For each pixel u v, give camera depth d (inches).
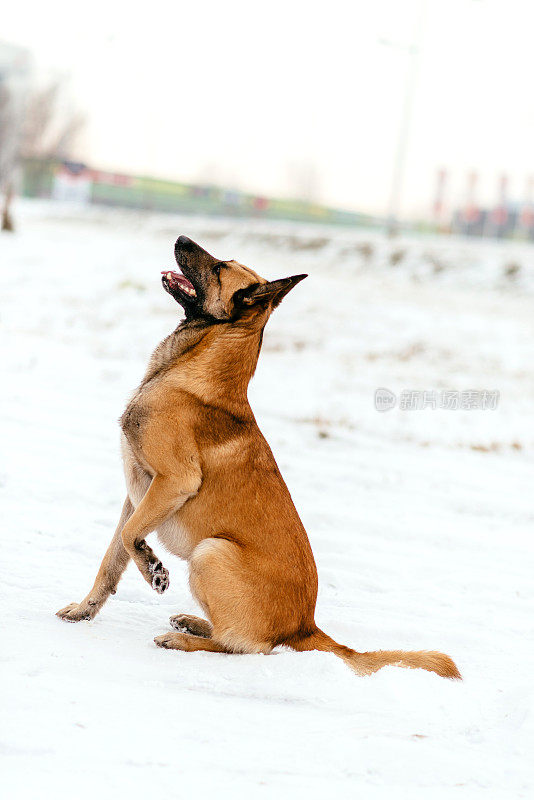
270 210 5679.1
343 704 176.7
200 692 174.9
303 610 212.2
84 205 4785.9
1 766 128.3
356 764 146.5
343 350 991.6
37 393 512.1
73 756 134.6
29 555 257.9
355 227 5447.8
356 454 514.0
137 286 1220.5
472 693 190.5
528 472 540.1
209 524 212.8
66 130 4468.5
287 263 1941.4
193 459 210.4
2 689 156.5
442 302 1497.3
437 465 519.8
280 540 211.9
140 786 128.5
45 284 1150.3
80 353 692.1
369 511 388.2
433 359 997.8
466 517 406.9
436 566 319.9
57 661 177.5
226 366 218.1
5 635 188.2
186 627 220.4
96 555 269.4
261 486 215.5
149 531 209.0
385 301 1434.5
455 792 141.3
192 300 223.0
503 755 158.2
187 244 221.8
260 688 181.0
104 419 472.7
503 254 1887.3
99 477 361.7
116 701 159.8
